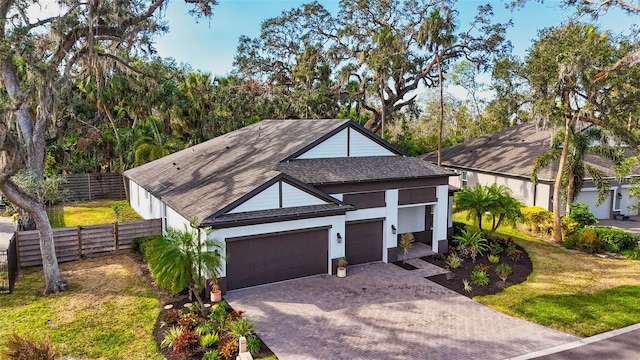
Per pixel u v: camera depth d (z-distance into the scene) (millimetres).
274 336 11438
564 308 13453
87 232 18016
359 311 13070
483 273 15781
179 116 32844
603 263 18219
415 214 20969
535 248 20469
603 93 18516
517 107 29562
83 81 30797
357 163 18641
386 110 39500
